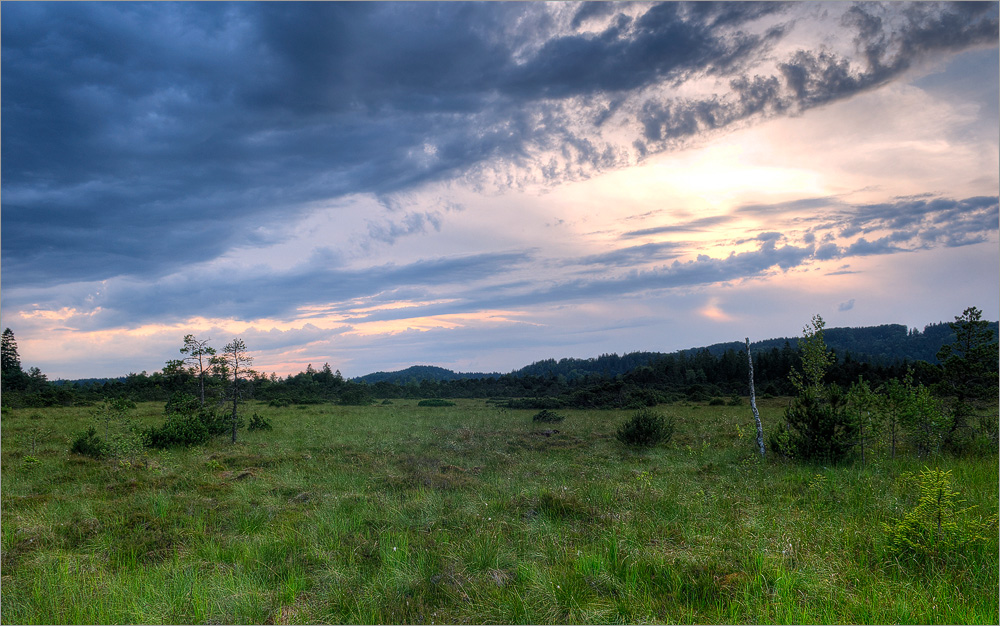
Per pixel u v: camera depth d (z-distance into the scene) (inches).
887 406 526.3
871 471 439.5
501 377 2780.5
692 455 562.3
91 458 528.4
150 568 245.3
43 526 296.2
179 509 335.0
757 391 1860.2
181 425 661.9
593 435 776.9
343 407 1589.6
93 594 215.9
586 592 212.2
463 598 211.0
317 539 279.3
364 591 218.1
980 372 567.2
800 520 299.7
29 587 223.1
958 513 260.5
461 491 389.7
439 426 955.3
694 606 201.8
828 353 532.1
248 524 310.0
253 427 869.2
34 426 792.3
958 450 505.7
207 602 204.7
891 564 236.5
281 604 209.2
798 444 498.0
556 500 333.7
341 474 452.8
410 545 270.8
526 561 244.5
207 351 737.0
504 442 705.0
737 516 314.3
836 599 202.2
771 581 216.5
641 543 267.3
